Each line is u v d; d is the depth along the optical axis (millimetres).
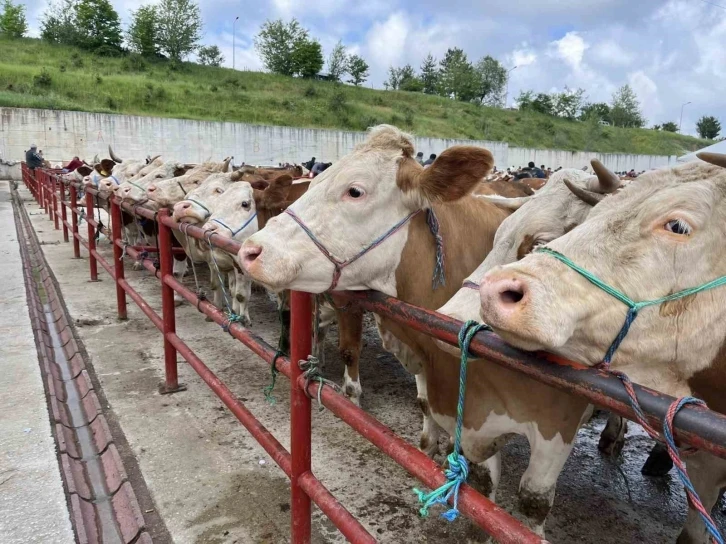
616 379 1291
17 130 31609
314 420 4363
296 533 2531
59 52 52969
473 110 64250
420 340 2785
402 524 3119
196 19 61875
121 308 6812
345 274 2611
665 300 1734
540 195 2867
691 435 1113
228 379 5094
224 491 3361
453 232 2988
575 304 1662
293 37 70375
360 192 2580
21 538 2834
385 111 53781
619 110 77938
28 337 5797
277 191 5527
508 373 2473
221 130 36000
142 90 41844
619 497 3469
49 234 13727
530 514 2594
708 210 1733
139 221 9070
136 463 3674
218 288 7195
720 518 3273
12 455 3590
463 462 1618
